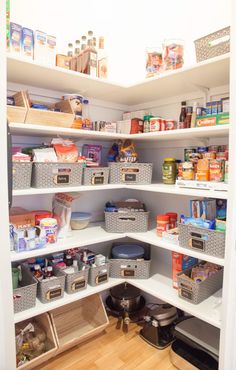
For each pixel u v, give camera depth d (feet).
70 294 5.31
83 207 7.09
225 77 5.02
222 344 4.12
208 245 4.42
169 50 5.09
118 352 5.45
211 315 4.43
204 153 5.05
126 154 6.49
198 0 5.93
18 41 4.43
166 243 5.27
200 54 4.61
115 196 7.80
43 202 6.23
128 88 5.94
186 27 6.20
